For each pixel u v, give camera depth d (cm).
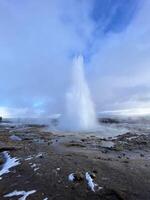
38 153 1616
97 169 1202
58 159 1391
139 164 1330
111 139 2438
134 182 1039
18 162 1407
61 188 1023
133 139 2356
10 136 2688
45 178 1123
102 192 966
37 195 994
